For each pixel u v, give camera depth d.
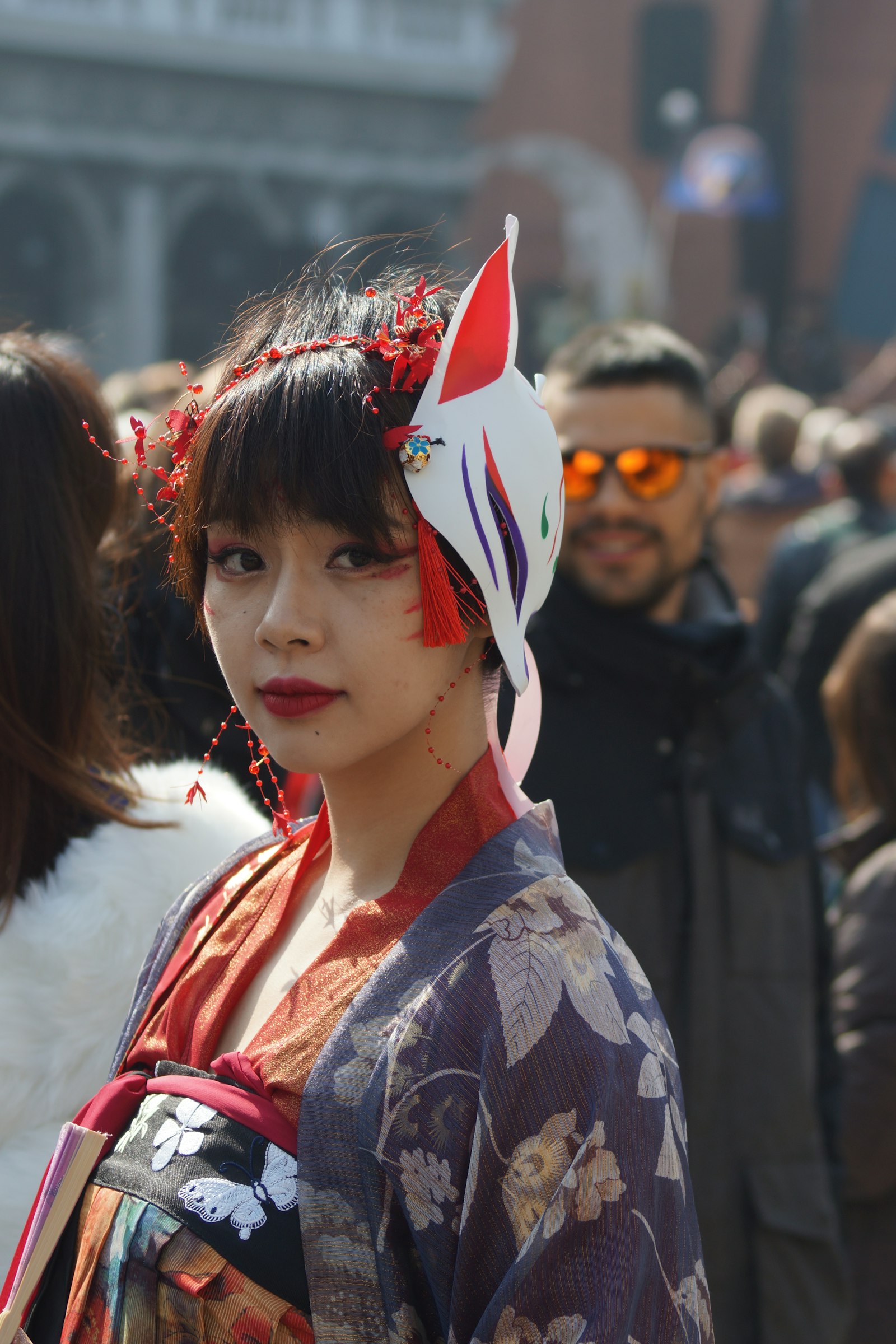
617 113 28.84
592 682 2.79
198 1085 1.21
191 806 1.80
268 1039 1.19
